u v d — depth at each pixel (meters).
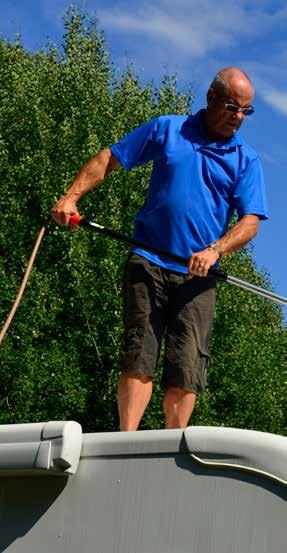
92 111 32.41
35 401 27.88
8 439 3.83
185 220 5.76
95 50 35.84
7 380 27.66
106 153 6.05
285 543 3.24
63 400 27.55
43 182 29.23
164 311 5.71
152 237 5.82
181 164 5.82
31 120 30.88
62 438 3.71
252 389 30.05
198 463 3.46
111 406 28.28
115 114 33.47
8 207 29.30
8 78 33.06
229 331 30.23
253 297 31.66
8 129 31.14
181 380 5.57
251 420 30.34
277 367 31.77
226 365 29.84
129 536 3.55
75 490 3.72
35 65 36.09
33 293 27.56
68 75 33.28
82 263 27.97
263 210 5.88
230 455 3.41
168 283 5.70
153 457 3.58
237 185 5.88
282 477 3.30
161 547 3.47
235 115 5.79
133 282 5.73
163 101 34.66
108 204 29.17
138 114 33.94
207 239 5.79
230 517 3.36
